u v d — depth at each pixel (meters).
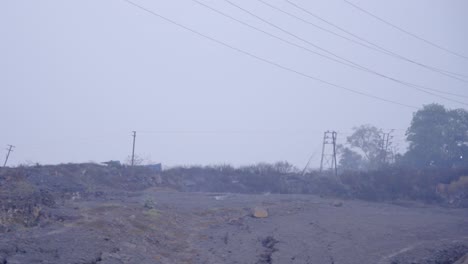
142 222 24.39
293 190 59.66
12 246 16.56
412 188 57.84
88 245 18.45
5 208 21.48
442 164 74.50
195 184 61.00
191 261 20.53
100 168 55.44
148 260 18.97
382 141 92.25
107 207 26.42
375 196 55.62
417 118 76.81
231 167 66.81
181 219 28.52
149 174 59.56
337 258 22.41
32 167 46.69
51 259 15.96
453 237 29.38
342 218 34.22
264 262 21.31
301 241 25.55
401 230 30.67
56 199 28.47
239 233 27.09
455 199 55.66
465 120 76.19
